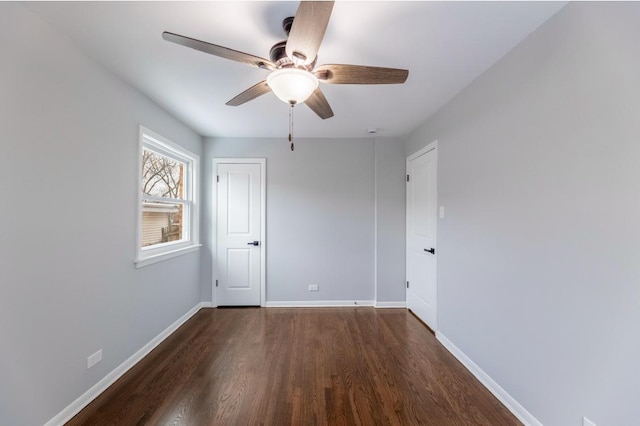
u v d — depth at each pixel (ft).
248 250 12.50
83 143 5.90
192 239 11.66
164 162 10.05
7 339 4.48
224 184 12.43
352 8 4.61
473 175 7.27
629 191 3.78
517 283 5.74
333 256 12.64
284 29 4.95
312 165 12.60
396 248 12.53
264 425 5.41
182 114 9.53
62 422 5.37
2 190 4.40
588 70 4.29
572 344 4.56
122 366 7.09
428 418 5.63
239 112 9.37
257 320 10.85
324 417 5.62
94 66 6.18
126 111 7.26
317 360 7.82
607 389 4.04
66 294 5.50
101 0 4.47
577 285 4.48
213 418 5.57
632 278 3.75
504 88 6.10
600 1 4.11
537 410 5.22
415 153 11.35
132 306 7.54
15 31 4.54
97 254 6.30
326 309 12.21
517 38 5.50
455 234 8.18
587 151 4.31
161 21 4.97
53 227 5.23
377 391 6.46
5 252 4.44
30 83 4.79
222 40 5.52
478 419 5.62
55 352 5.26
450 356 8.13
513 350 5.84
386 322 10.69
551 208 4.94
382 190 12.51
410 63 6.38
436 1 4.48
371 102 8.63
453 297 8.29
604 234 4.09
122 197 7.13
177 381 6.79
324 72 4.95
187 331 9.79
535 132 5.28
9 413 4.51
